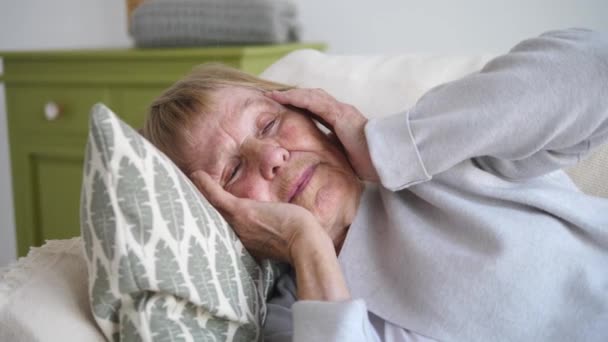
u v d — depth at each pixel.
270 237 0.74
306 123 0.84
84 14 2.25
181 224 0.62
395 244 0.79
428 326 0.72
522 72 0.72
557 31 0.80
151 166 0.61
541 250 0.74
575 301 0.74
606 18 1.61
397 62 1.10
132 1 2.04
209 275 0.63
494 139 0.72
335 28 1.96
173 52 1.60
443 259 0.74
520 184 0.80
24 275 0.66
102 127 0.58
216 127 0.81
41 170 1.87
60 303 0.62
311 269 0.68
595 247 0.78
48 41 2.33
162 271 0.58
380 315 0.75
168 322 0.59
